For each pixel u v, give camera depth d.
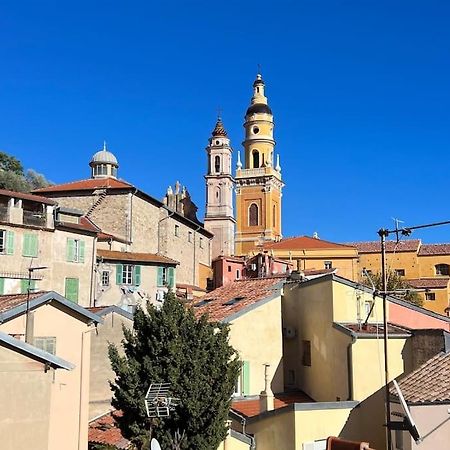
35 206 46.59
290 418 22.36
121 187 57.47
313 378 27.58
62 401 21.55
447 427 18.97
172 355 20.16
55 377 21.45
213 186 111.38
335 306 26.28
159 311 21.30
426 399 19.41
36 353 16.52
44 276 45.81
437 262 80.06
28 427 16.28
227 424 20.95
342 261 83.44
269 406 23.91
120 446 22.69
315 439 22.48
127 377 20.30
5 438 15.91
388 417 19.81
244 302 29.73
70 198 58.56
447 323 28.92
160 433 19.98
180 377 20.14
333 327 26.02
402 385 21.48
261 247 90.19
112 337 27.75
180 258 67.25
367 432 23.69
